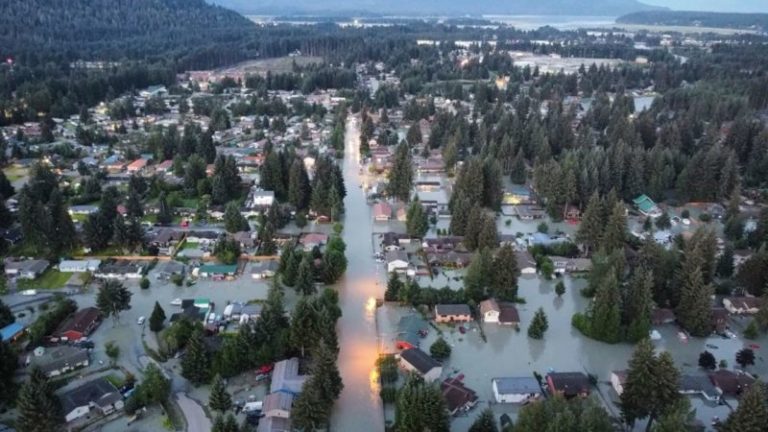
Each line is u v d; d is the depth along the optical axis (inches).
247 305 4921.3
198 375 3873.0
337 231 6565.0
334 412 3700.8
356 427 3575.3
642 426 3649.1
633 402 3523.6
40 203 5905.5
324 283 5369.1
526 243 6353.3
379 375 4023.1
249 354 4001.0
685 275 4933.6
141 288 5251.0
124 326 4621.1
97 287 5255.9
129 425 3538.4
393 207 7431.1
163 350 4210.1
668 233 6756.9
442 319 4781.0
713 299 4923.7
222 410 3629.4
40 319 4426.7
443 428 3299.7
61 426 3489.2
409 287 4977.9
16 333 4352.9
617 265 5216.5
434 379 4015.8
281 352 4116.6
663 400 3447.3
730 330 4798.2
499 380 3944.4
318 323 4106.8
